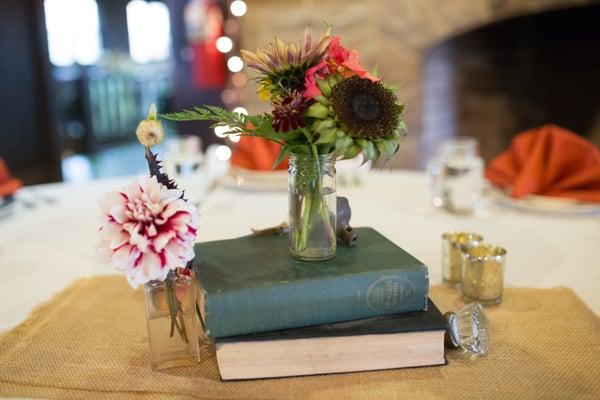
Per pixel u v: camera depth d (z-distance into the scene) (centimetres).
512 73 297
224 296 58
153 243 56
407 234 110
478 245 82
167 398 58
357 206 130
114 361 65
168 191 58
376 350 61
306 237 66
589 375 61
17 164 368
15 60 360
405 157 271
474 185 126
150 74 620
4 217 127
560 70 293
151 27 602
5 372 63
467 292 78
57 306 80
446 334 64
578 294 82
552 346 66
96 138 556
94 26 544
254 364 60
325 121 57
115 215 56
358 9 253
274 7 254
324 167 64
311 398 57
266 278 62
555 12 273
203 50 371
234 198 138
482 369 62
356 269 63
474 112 304
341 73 62
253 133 62
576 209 117
